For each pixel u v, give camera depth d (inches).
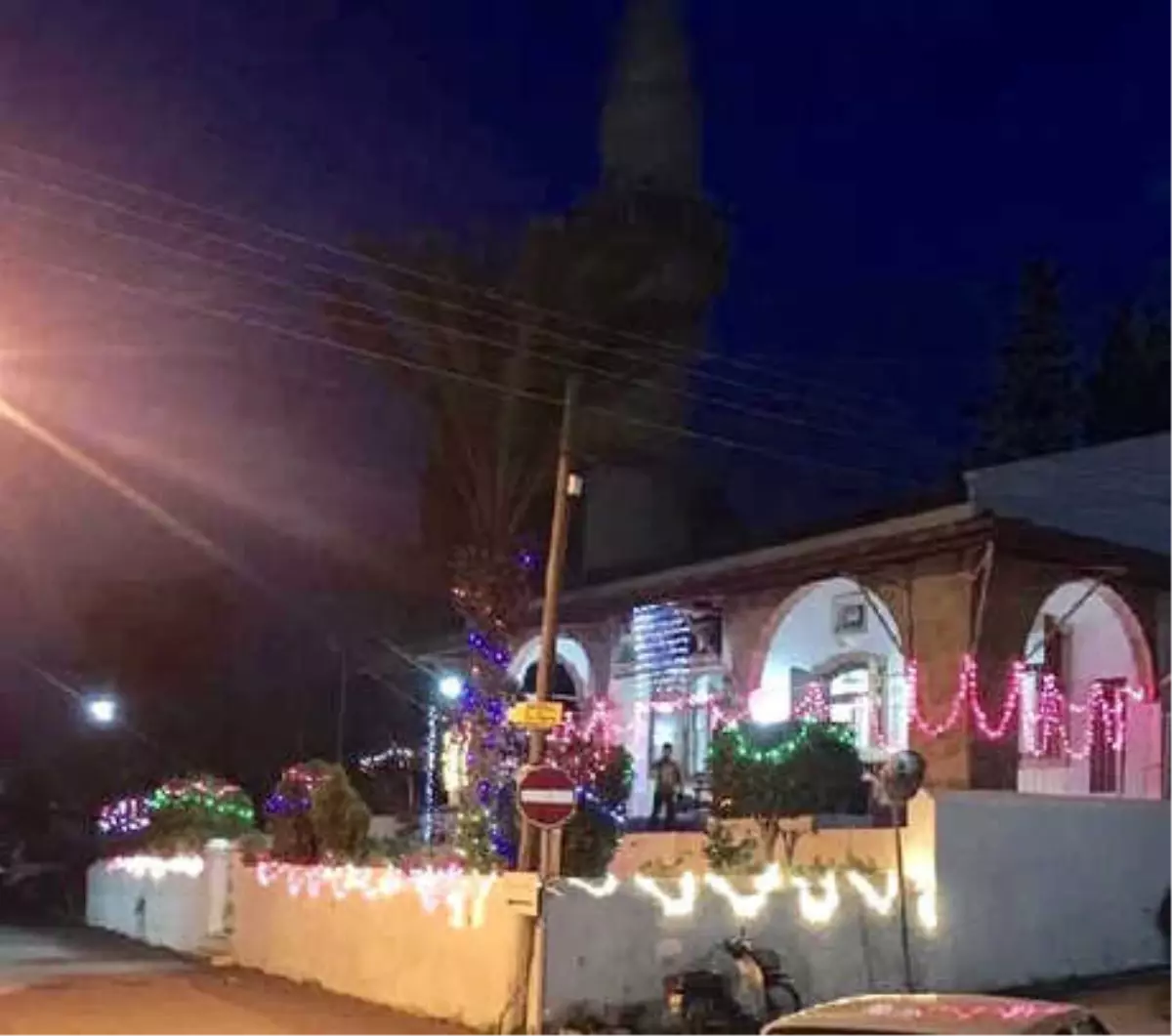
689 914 753.0
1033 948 841.5
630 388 1280.8
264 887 1088.2
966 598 935.0
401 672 1654.8
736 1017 700.0
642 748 1192.8
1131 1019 740.0
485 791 872.9
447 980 815.7
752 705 1083.9
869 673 1058.1
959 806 827.4
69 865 1983.3
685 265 1336.1
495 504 1074.1
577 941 727.1
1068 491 1101.1
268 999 904.9
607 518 1533.0
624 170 1589.6
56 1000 903.7
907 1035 362.0
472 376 1097.4
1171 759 992.9
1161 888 903.7
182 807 1434.5
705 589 1107.9
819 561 1011.3
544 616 775.7
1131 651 1009.5
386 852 998.4
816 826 849.5
